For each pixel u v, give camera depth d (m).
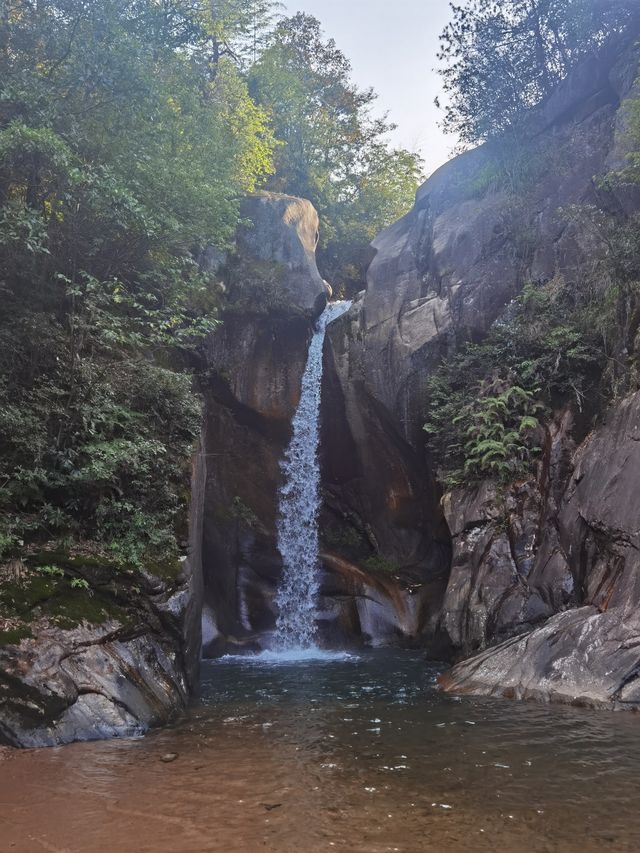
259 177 24.53
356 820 4.02
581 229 13.10
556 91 16.09
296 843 3.71
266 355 16.89
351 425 16.38
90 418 8.31
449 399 13.12
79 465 8.22
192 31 14.16
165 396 9.92
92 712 6.11
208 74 20.97
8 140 8.30
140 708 6.53
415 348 14.75
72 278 9.52
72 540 7.62
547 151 15.15
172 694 7.20
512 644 8.50
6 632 6.14
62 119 9.73
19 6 9.87
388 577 15.12
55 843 3.74
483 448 10.98
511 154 15.87
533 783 4.63
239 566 15.28
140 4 12.32
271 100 26.45
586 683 7.24
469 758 5.27
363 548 16.70
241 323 16.83
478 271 14.80
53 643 6.32
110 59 10.14
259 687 9.11
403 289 16.28
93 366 8.87
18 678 5.85
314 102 29.75
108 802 4.35
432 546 15.68
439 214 17.06
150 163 11.04
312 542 16.45
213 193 12.63
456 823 3.95
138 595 7.50
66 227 9.53
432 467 14.56
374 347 15.74
